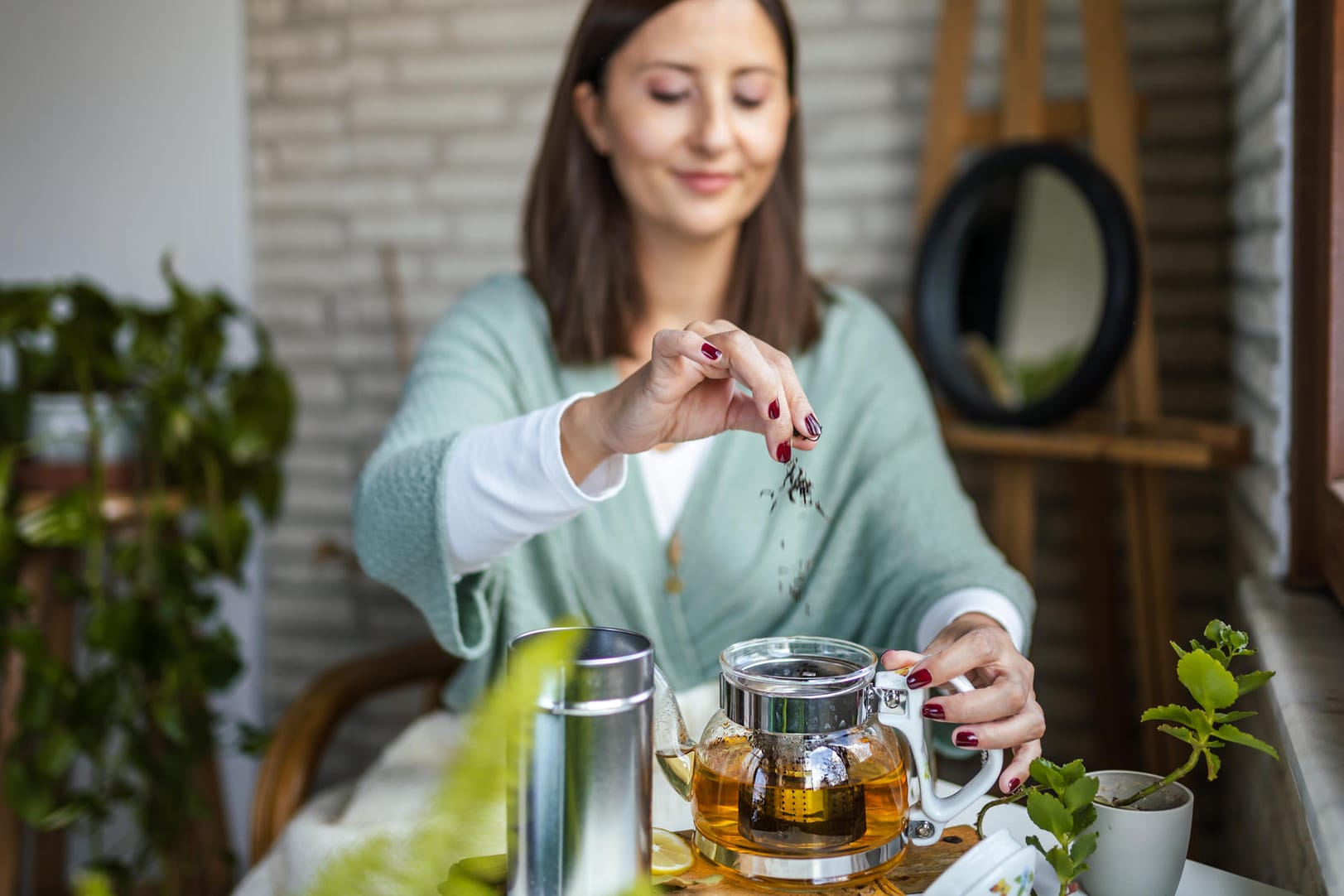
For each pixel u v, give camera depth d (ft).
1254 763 4.18
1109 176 5.43
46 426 5.92
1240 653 2.47
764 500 4.37
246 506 7.46
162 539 6.42
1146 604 5.41
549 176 4.66
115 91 7.36
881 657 2.74
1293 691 3.11
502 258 7.02
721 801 2.36
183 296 6.13
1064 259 5.50
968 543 4.15
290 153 7.29
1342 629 3.68
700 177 4.34
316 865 3.46
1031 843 2.32
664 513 4.43
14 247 7.57
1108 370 5.36
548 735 1.98
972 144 5.89
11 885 5.85
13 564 5.61
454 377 4.40
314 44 7.17
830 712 2.28
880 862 2.35
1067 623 6.18
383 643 7.38
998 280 5.66
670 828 2.64
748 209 4.53
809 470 4.49
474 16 6.89
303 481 7.45
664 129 4.31
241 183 7.30
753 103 4.36
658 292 4.71
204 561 6.26
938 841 2.56
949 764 4.26
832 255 6.41
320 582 7.45
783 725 2.28
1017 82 5.73
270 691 7.57
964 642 2.73
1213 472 5.92
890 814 2.36
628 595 4.32
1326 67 3.84
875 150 6.31
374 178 7.17
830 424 4.61
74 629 6.26
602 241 4.60
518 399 4.56
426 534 3.53
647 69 4.29
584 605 4.37
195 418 6.12
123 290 7.50
